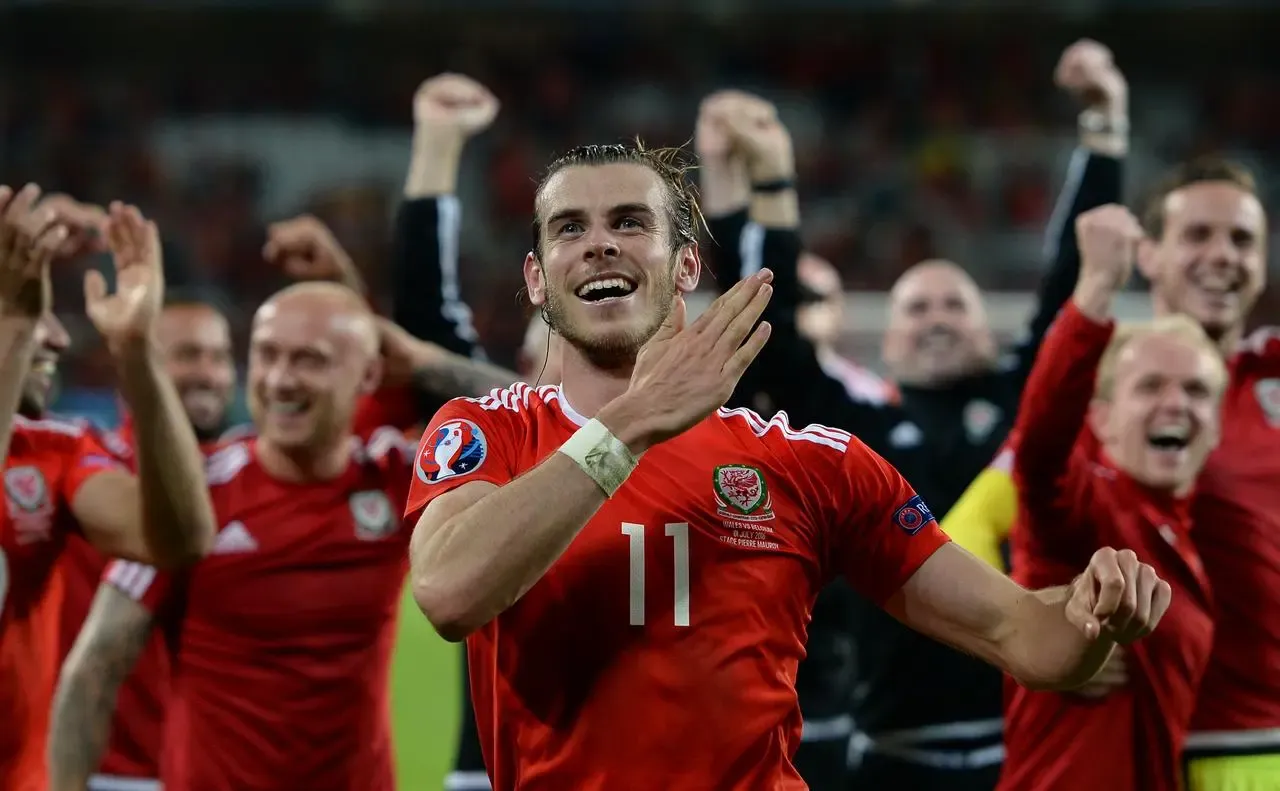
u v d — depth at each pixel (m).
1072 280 9.24
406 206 9.21
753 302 4.52
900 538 5.01
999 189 37.41
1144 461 7.26
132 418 6.40
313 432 7.82
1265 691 7.59
